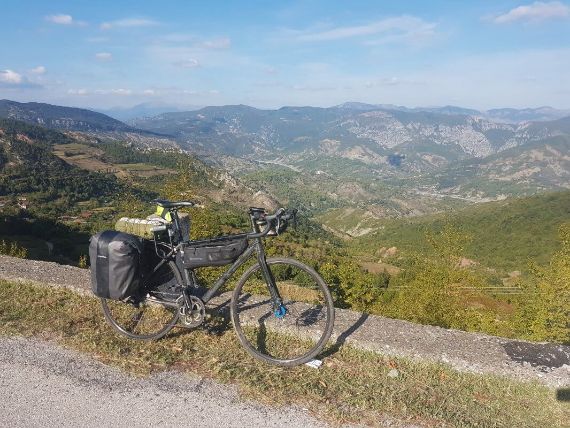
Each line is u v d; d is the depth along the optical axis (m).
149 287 4.22
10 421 3.06
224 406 3.29
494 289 36.97
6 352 3.96
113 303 4.90
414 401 3.46
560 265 21.64
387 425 3.16
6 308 4.85
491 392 3.68
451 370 3.93
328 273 26.59
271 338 4.32
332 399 3.44
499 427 3.21
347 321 4.64
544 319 21.70
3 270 5.74
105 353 3.97
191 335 4.35
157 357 3.92
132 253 3.90
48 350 4.01
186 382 3.59
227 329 4.48
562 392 3.64
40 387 3.45
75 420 3.09
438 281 20.50
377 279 45.12
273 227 3.95
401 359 4.06
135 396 3.37
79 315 4.70
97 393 3.40
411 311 21.00
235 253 4.03
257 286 5.11
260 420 3.15
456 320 20.27
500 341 4.37
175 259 4.16
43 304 4.95
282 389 3.52
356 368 3.94
